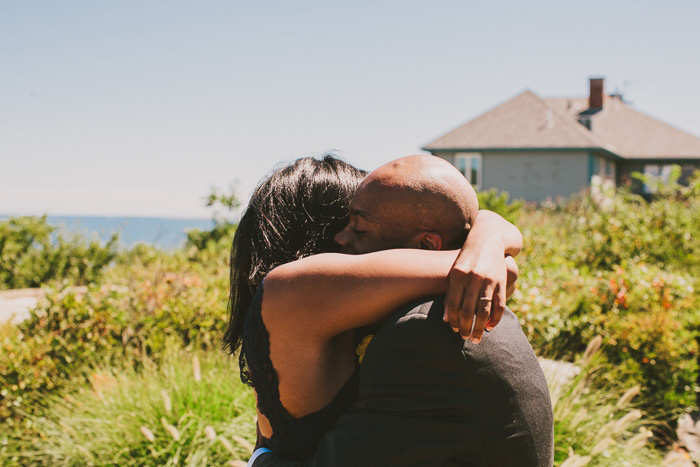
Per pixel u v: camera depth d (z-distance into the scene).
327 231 1.46
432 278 1.10
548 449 1.17
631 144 30.86
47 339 4.55
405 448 1.07
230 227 11.44
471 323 1.02
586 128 30.05
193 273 6.98
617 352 4.86
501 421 1.10
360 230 1.23
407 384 1.09
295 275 1.17
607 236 8.23
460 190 1.21
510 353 1.14
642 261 7.77
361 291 1.11
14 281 10.18
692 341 4.92
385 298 1.11
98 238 10.75
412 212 1.18
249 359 1.23
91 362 4.61
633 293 5.41
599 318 5.07
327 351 1.18
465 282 1.04
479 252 1.07
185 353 4.55
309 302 1.14
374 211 1.20
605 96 33.41
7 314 6.29
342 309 1.12
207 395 3.60
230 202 11.48
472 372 1.08
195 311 5.04
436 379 1.08
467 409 1.08
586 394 3.82
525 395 1.14
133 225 13.06
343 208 1.48
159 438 3.35
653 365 4.71
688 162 29.36
